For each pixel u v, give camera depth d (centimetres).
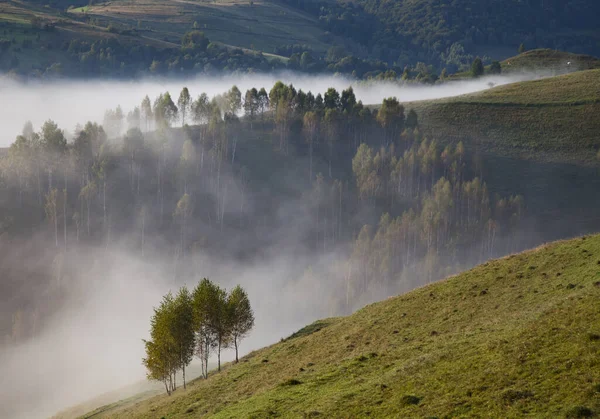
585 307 4262
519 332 4309
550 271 5797
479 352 4250
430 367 4291
